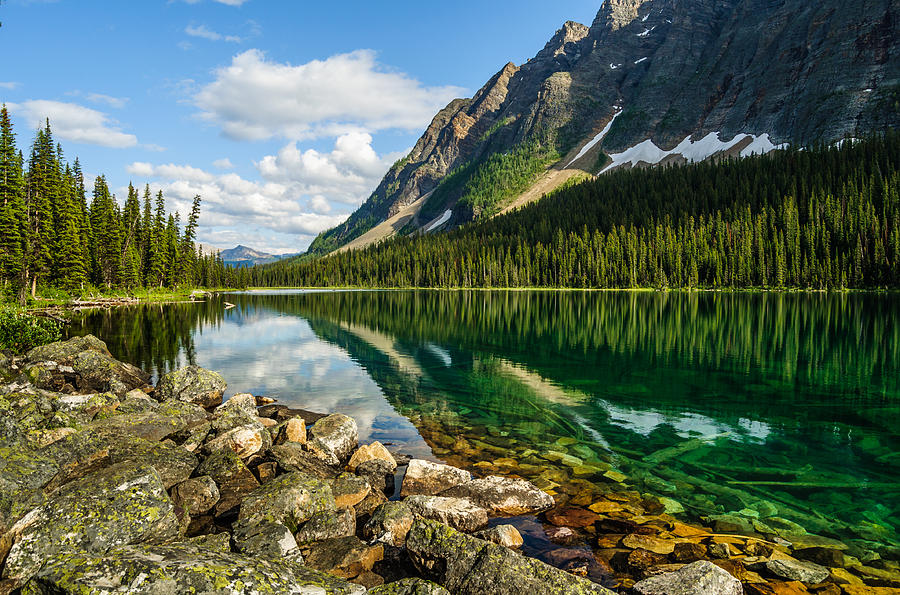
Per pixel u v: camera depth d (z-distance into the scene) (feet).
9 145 180.04
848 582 24.21
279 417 55.83
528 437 49.06
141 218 300.20
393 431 51.13
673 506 33.47
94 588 16.69
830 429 50.47
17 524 24.81
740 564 25.88
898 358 90.63
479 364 88.69
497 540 27.78
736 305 233.55
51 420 42.70
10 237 170.91
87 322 150.30
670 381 73.51
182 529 29.76
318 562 25.71
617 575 24.94
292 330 143.02
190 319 171.83
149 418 48.06
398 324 161.38
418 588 21.36
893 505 33.47
